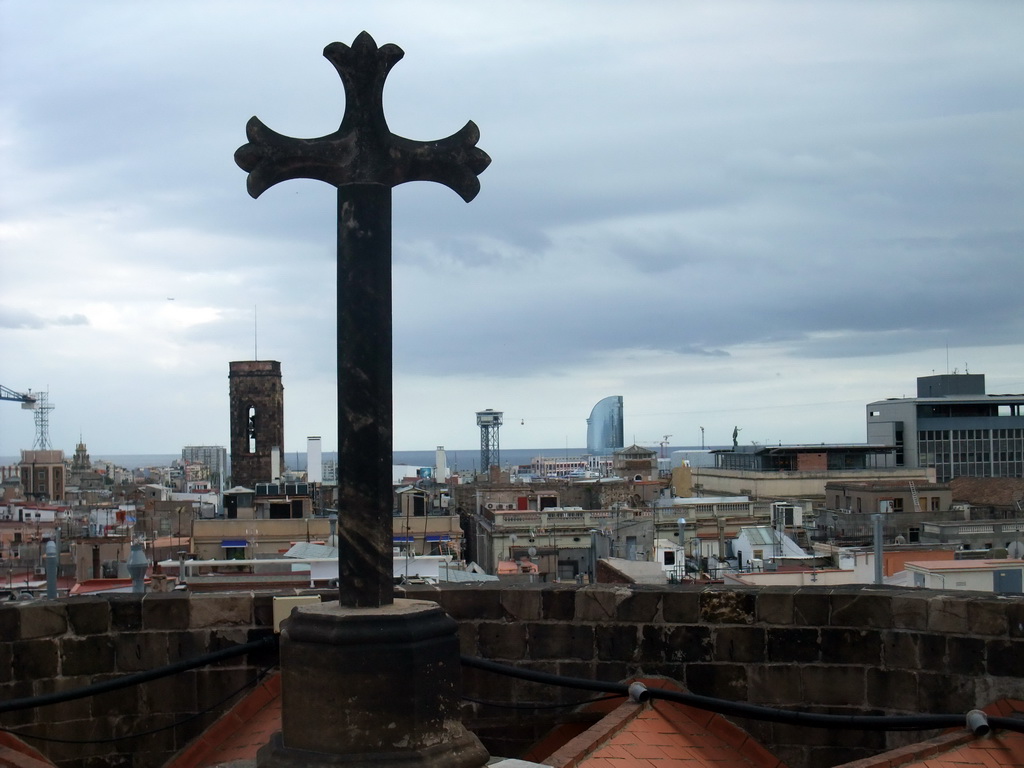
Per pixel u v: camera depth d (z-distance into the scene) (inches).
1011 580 1306.6
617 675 331.9
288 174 221.5
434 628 214.2
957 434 4296.3
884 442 4375.0
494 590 337.1
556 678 311.4
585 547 2561.5
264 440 3848.4
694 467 4286.4
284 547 2282.2
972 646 303.7
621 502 3147.1
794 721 288.2
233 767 249.0
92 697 327.9
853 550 1889.8
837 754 317.4
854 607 319.0
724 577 1637.6
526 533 2556.6
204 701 331.6
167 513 2979.8
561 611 335.3
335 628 208.5
